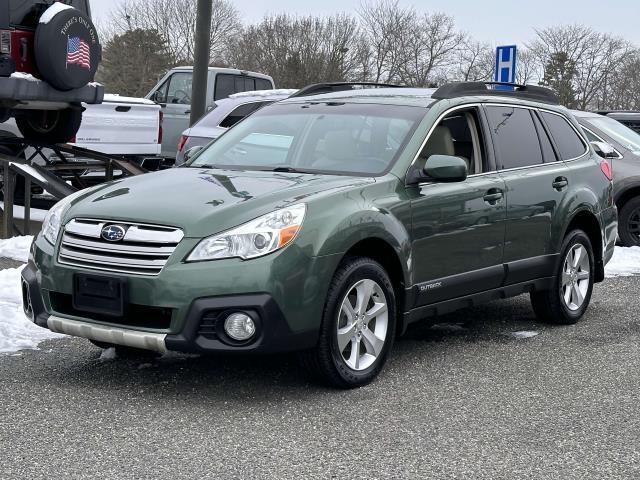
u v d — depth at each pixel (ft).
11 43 34.99
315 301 16.17
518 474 13.26
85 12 38.86
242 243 15.66
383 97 21.13
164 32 217.15
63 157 40.91
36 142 40.16
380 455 13.89
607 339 22.36
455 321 24.14
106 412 15.56
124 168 40.60
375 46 191.52
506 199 21.09
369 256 18.12
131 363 18.79
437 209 19.02
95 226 16.47
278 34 184.24
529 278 22.26
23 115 39.45
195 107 39.11
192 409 15.85
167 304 15.55
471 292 20.36
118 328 16.08
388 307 17.81
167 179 18.28
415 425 15.37
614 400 17.12
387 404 16.48
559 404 16.79
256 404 16.22
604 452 14.28
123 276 15.84
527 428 15.38
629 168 39.06
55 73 35.37
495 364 19.62
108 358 19.16
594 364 19.83
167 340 15.61
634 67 203.21
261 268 15.57
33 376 17.65
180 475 12.84
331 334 16.63
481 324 23.84
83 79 36.65
